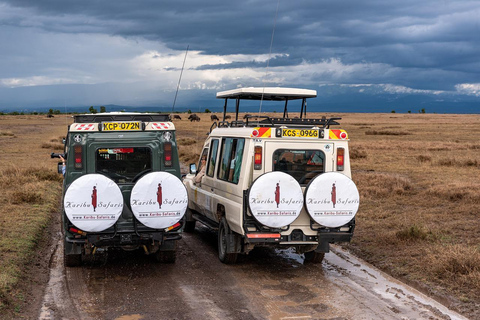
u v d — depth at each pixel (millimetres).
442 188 15047
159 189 7414
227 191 8547
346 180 7727
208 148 10438
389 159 26391
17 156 27219
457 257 7750
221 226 8867
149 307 6355
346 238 7922
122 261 8797
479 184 15586
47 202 13781
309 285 7449
